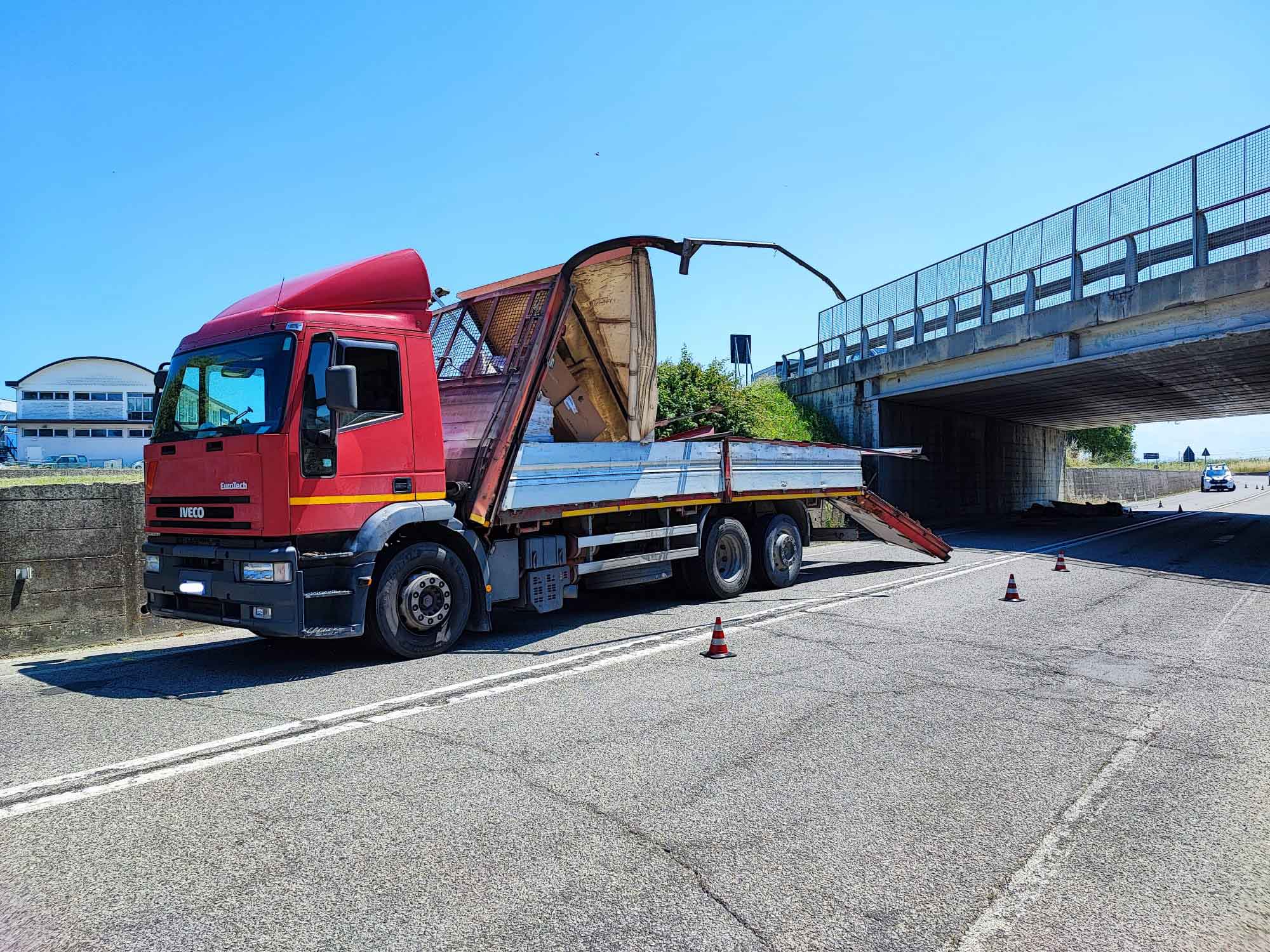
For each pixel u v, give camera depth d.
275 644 8.13
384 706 5.54
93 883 3.10
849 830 3.62
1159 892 3.09
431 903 2.95
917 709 5.47
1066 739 4.87
